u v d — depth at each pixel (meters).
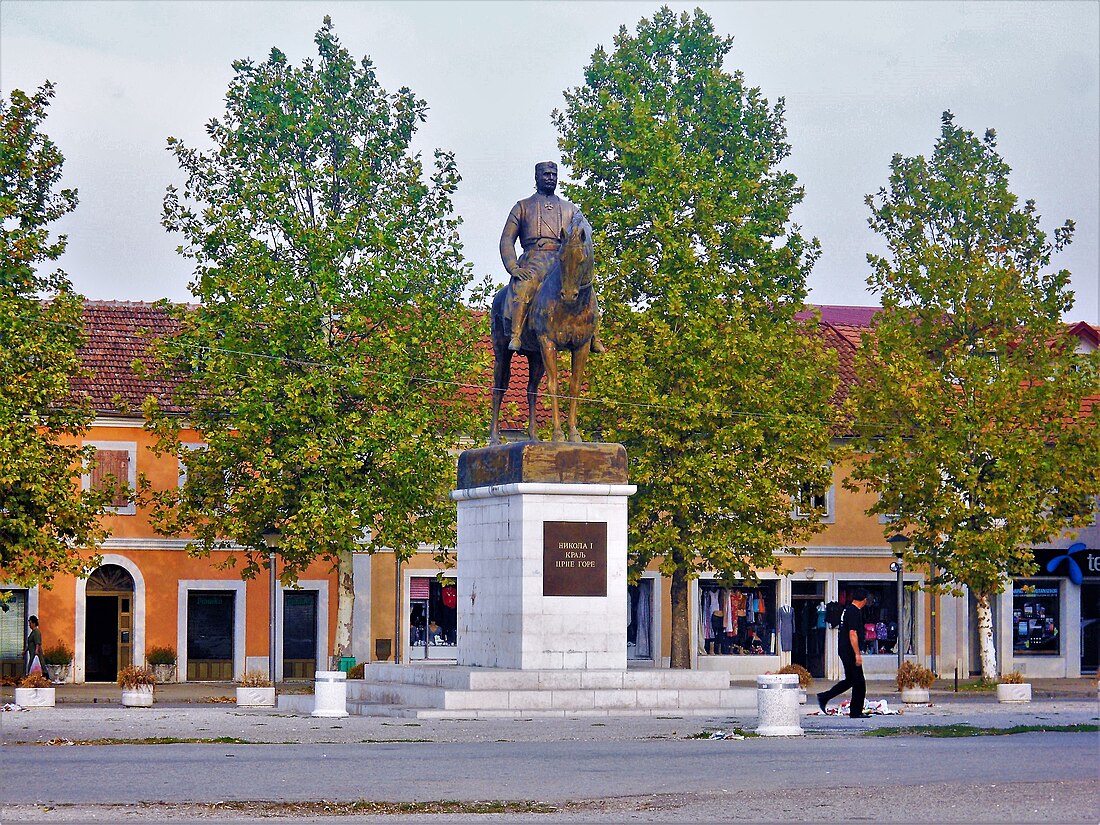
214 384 42.31
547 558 28.55
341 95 44.66
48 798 16.50
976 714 29.02
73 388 47.56
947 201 47.50
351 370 41.41
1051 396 44.22
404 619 50.00
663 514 49.03
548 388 29.53
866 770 19.09
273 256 43.03
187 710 31.28
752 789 17.48
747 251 44.94
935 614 53.66
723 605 52.47
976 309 45.66
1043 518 43.75
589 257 28.83
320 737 23.47
